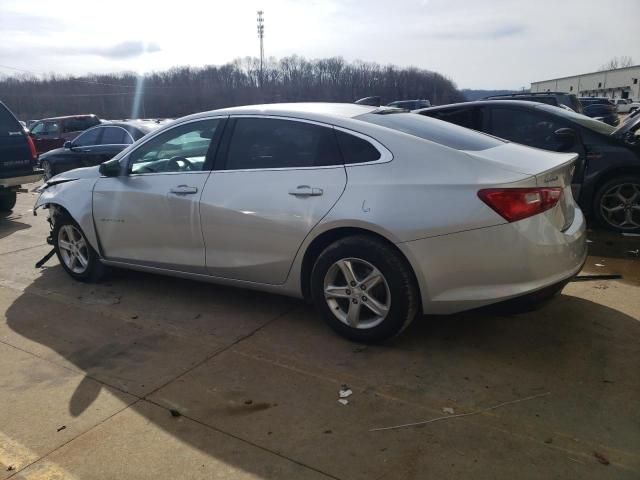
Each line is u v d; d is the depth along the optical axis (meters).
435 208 3.23
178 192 4.23
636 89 90.19
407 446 2.62
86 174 5.11
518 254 3.15
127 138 10.80
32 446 2.74
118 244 4.78
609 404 2.89
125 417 2.96
